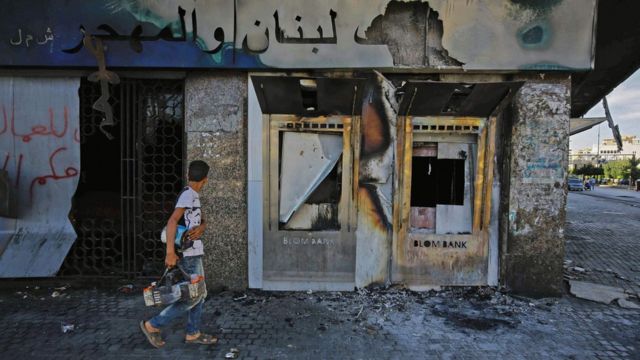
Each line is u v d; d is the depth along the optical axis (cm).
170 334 381
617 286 534
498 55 461
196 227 351
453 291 484
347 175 479
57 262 488
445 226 494
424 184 496
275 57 465
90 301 459
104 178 594
